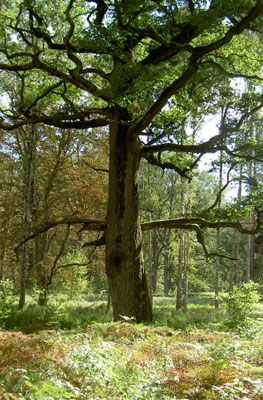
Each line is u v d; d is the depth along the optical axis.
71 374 4.55
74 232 24.19
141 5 11.89
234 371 4.68
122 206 13.77
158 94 14.48
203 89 16.33
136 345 6.83
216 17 9.70
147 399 4.09
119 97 12.08
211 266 44.09
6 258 25.77
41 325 10.70
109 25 12.11
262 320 12.15
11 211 25.89
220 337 7.76
